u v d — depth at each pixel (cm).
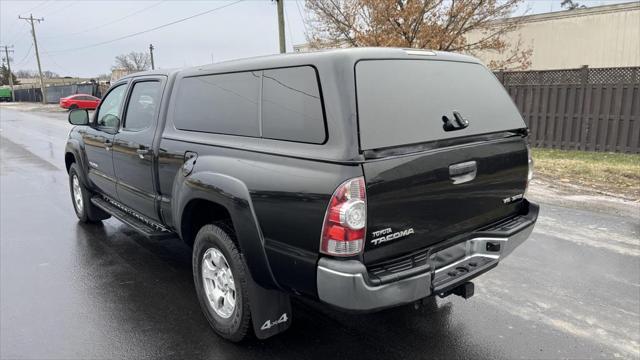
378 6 1458
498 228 336
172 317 375
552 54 1608
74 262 491
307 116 270
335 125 254
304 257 264
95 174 550
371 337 343
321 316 375
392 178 259
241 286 309
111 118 507
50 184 892
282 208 272
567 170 919
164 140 395
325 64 266
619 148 1134
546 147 1251
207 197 321
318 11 1650
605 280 433
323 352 325
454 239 308
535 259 483
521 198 368
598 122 1155
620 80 1110
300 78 277
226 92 337
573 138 1201
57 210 699
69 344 337
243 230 295
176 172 376
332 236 248
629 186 793
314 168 258
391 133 268
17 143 1572
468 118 324
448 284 288
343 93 255
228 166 311
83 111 547
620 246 516
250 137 310
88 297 411
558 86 1202
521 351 324
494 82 367
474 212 319
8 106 5144
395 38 1441
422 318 370
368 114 260
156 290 424
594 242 529
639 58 1434
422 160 275
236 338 327
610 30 1477
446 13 1486
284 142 283
